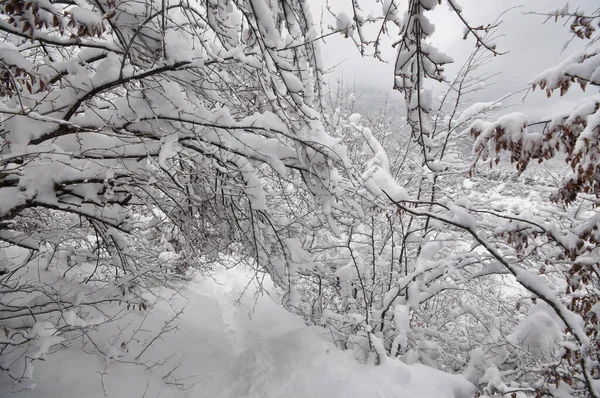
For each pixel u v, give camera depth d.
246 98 4.69
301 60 3.81
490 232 5.58
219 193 4.65
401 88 2.78
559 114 2.54
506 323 6.94
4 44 2.32
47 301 3.96
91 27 2.17
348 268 6.23
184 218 5.11
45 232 4.38
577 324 3.18
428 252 5.91
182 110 3.37
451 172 6.21
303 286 6.52
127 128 3.42
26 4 1.97
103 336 5.05
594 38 2.34
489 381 4.16
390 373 4.55
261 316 8.16
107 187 3.20
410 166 7.63
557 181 5.95
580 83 2.31
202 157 4.11
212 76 3.84
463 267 6.12
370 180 4.36
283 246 4.61
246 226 4.95
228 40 3.43
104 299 4.43
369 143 5.23
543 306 5.34
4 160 2.39
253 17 3.12
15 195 2.85
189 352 5.79
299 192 5.00
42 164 2.85
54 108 3.00
